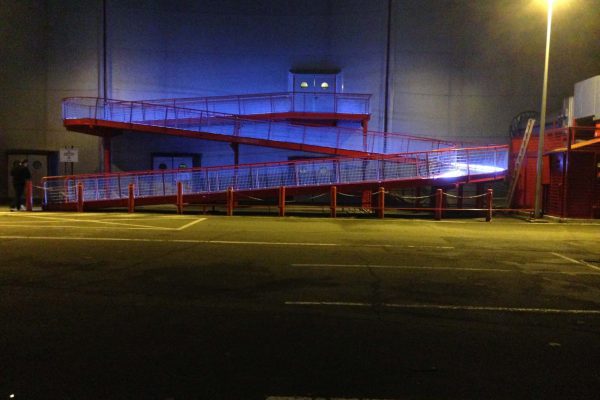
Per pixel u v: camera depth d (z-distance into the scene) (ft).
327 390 14.08
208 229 47.16
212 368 15.48
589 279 28.73
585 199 58.34
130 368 15.37
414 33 81.82
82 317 20.43
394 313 21.63
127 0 81.00
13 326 19.20
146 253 34.71
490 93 82.64
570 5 81.20
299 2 82.17
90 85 81.10
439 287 26.30
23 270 28.96
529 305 23.22
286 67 82.53
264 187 67.46
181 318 20.51
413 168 69.72
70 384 14.17
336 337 18.48
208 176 70.95
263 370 15.39
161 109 81.41
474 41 81.97
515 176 68.85
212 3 81.92
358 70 82.28
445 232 47.70
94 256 33.37
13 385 14.06
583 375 15.35
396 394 13.91
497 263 33.04
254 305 22.54
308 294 24.52
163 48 81.71
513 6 81.61
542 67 81.87
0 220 52.95
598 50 80.94
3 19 80.07
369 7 81.71
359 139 79.97
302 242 40.22
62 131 81.82
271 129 78.89
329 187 62.44
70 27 80.79
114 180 72.13
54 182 81.46
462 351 17.25
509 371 15.58
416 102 82.53
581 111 69.46
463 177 64.80
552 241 42.91
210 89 82.33
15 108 81.10
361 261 32.89
